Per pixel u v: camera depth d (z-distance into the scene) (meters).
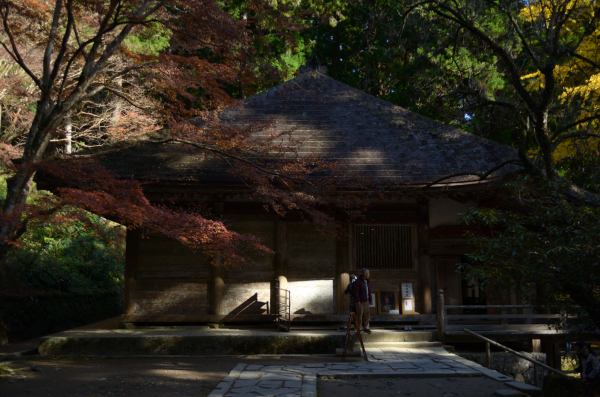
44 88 10.40
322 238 14.17
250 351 11.73
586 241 6.39
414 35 20.91
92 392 7.32
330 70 30.11
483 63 17.58
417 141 15.12
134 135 12.21
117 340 11.59
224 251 10.71
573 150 14.76
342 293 13.86
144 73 11.27
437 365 9.66
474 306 12.32
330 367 9.48
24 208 8.60
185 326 13.55
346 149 14.64
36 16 10.89
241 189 12.98
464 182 12.79
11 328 14.38
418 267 14.12
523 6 11.69
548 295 7.53
